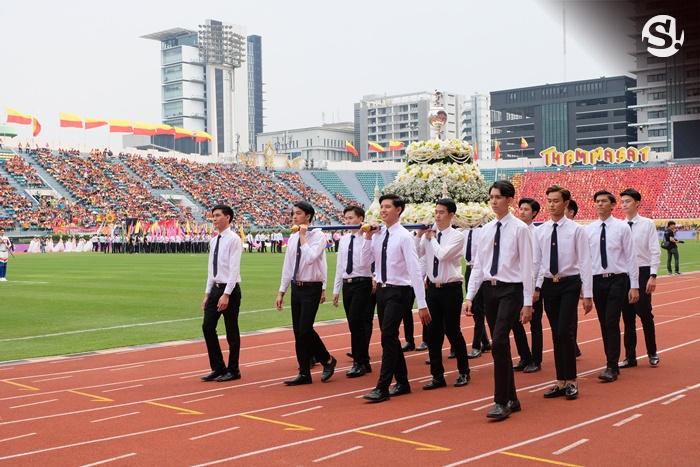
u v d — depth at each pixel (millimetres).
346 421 7402
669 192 77000
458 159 15773
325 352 9938
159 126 87875
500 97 135875
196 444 6566
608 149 84875
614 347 9578
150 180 77688
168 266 38375
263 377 10102
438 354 9227
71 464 6023
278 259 46125
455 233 9328
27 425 7375
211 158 91000
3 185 67062
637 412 7617
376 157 170000
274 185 86562
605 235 10023
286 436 6812
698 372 9930
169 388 9312
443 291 9273
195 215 73312
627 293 10047
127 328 15398
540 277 9070
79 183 72312
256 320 16812
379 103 170500
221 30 145500
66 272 33406
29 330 15078
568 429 6949
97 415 7793
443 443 6496
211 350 9852
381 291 8766
